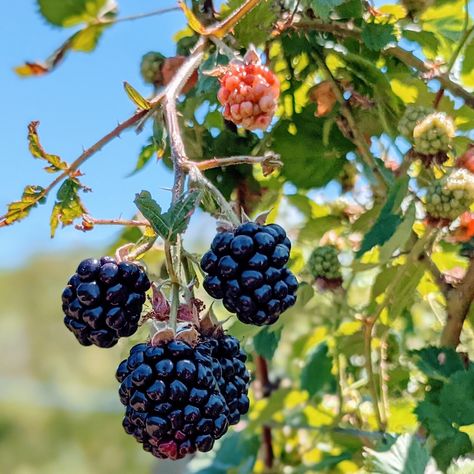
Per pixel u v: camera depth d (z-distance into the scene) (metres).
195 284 0.26
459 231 0.32
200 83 0.30
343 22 0.33
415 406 0.32
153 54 0.35
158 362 0.24
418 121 0.32
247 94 0.28
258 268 0.25
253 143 0.35
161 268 0.30
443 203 0.30
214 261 0.25
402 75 0.34
